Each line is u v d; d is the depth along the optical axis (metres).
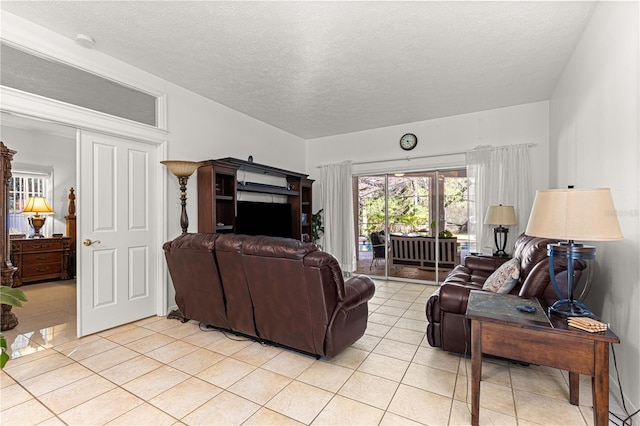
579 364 1.47
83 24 2.49
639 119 1.68
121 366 2.29
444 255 5.05
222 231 4.10
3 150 3.12
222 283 2.65
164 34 2.64
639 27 1.67
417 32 2.61
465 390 2.00
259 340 2.71
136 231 3.26
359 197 5.76
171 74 3.36
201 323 3.20
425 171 5.17
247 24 2.50
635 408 1.68
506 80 3.57
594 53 2.36
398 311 3.67
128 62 3.10
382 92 3.91
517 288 2.46
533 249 2.54
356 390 1.99
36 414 1.74
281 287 2.27
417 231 5.26
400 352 2.55
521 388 2.01
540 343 1.54
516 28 2.56
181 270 2.88
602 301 2.19
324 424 1.67
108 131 2.95
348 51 2.92
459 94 3.99
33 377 2.13
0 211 3.12
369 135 5.59
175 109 3.61
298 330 2.33
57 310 3.64
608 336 1.40
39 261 5.07
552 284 1.84
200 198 3.82
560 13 2.36
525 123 4.34
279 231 5.09
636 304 1.69
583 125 2.65
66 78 2.73
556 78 3.52
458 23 2.49
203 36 2.67
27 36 2.43
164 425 1.66
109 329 3.02
